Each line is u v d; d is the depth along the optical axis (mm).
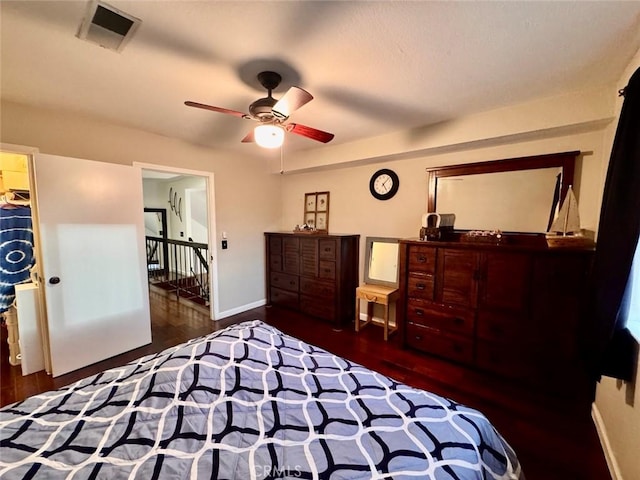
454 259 2539
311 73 1775
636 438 1280
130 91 2027
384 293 3133
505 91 2016
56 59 1623
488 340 2398
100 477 833
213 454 928
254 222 4172
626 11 1228
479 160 2748
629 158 1374
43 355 2477
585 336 1637
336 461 917
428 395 1279
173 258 5793
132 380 1241
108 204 2615
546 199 2395
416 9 1230
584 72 1747
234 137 3164
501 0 1176
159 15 1270
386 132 2973
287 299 4086
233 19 1297
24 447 929
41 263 2318
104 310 2635
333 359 1574
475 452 979
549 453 1637
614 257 1424
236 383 1243
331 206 3984
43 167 2227
